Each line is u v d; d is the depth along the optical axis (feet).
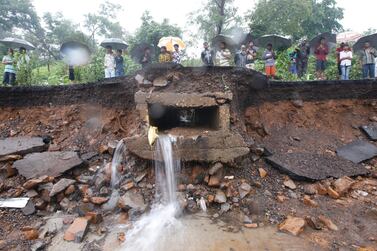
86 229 13.74
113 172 17.65
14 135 21.11
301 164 18.65
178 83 18.67
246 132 20.39
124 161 18.12
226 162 17.31
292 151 20.21
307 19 61.98
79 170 18.08
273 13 54.29
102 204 15.80
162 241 13.06
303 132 21.98
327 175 17.90
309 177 17.44
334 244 12.75
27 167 17.35
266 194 16.60
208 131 17.60
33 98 22.77
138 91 18.42
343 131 22.74
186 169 17.47
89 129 21.35
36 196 15.93
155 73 18.72
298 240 13.07
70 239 13.19
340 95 23.97
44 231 13.80
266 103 22.43
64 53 36.60
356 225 14.11
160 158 16.98
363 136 22.50
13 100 22.59
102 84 21.25
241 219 14.83
